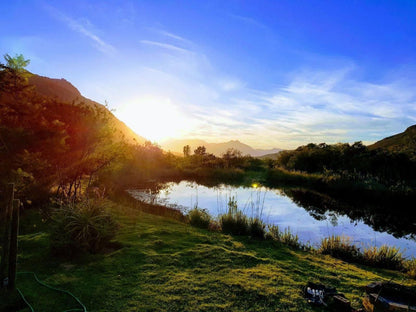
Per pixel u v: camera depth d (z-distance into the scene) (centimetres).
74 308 332
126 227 748
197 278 432
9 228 366
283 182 2402
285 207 1413
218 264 497
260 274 459
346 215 1286
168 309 338
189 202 1462
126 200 1359
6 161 431
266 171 2939
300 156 2917
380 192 1722
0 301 339
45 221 729
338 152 2720
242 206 1388
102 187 1472
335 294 390
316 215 1255
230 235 790
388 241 907
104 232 554
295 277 461
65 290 377
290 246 741
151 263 487
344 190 1931
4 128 442
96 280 413
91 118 993
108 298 360
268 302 363
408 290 379
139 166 2652
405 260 675
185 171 2919
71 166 980
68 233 509
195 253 552
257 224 824
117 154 1100
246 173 2897
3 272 364
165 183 2248
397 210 1407
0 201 409
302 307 356
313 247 773
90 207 575
